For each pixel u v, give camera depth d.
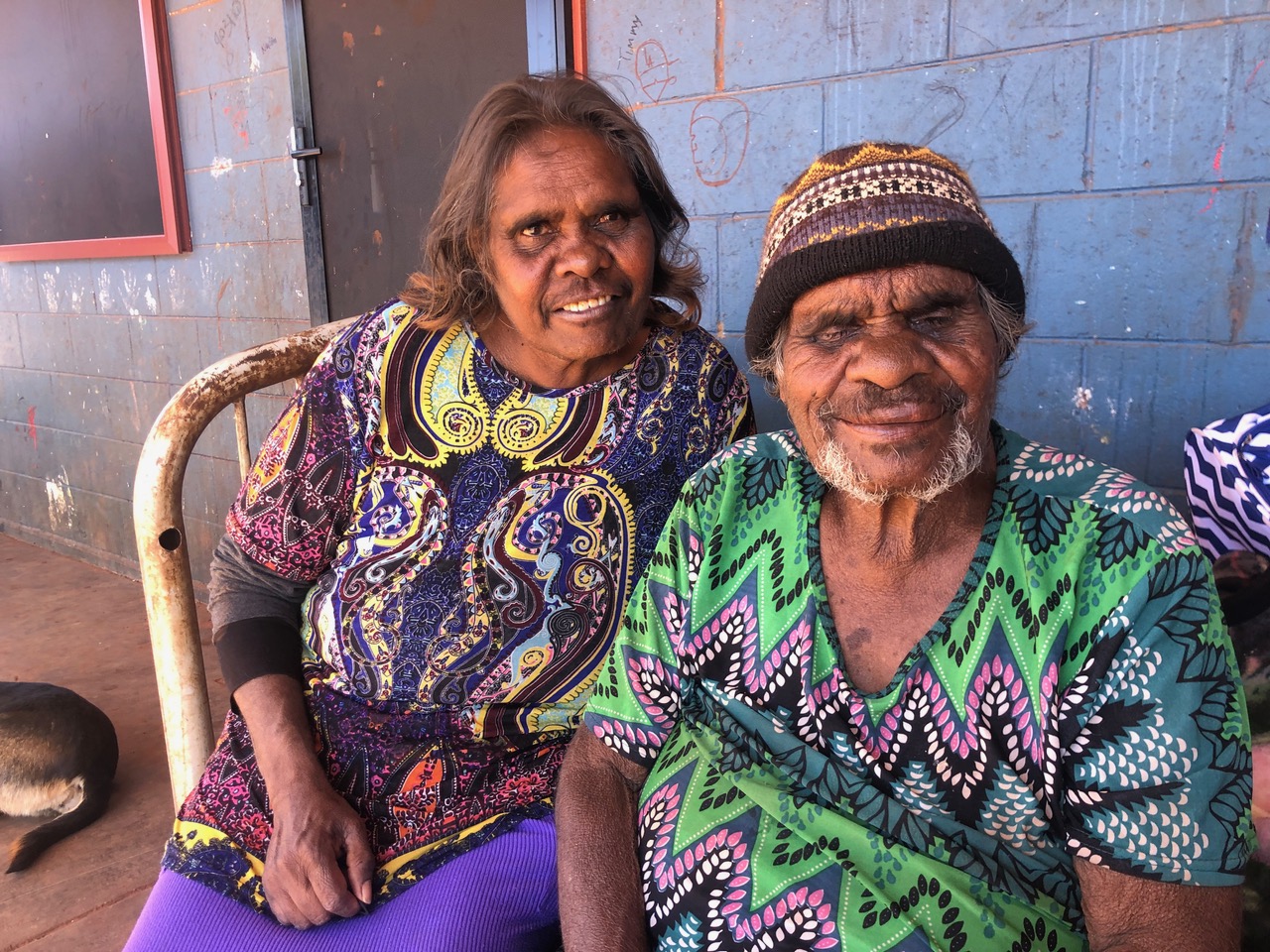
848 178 0.88
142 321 3.70
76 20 3.49
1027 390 1.68
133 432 3.89
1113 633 0.81
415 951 1.12
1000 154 1.63
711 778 1.01
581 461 1.29
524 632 1.27
